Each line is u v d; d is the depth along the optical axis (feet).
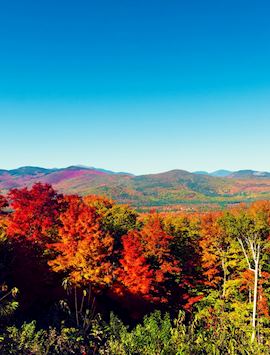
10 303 41.22
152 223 119.03
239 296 123.65
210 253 130.52
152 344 39.22
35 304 90.07
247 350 38.14
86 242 88.63
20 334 39.73
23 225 95.20
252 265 122.62
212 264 130.93
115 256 112.37
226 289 127.13
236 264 124.77
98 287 96.58
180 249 129.70
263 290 116.16
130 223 154.92
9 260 86.33
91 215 93.50
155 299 99.96
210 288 129.80
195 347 36.60
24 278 85.87
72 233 90.22
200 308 115.03
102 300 105.70
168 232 126.93
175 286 121.49
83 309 90.22
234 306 111.65
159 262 109.29
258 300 114.93
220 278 126.31
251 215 122.21
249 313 112.16
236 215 123.75
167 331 39.68
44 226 94.53
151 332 40.57
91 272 89.51
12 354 37.06
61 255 95.45
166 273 116.16
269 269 124.67
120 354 40.42
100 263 94.22
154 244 108.27
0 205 103.71
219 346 37.45
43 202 99.04
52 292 92.22
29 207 96.68
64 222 91.50
